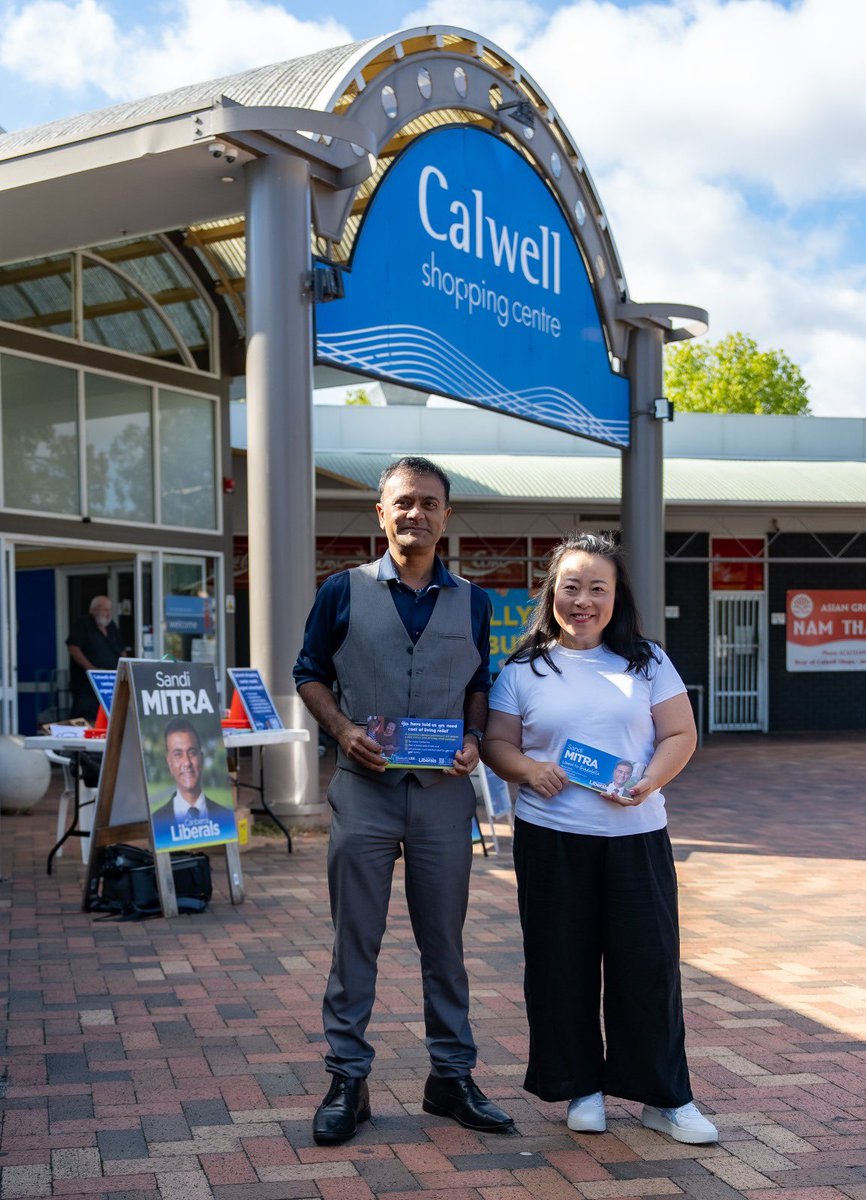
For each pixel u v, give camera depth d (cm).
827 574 2042
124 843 719
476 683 376
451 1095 368
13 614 1177
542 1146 352
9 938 602
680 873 796
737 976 544
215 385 1399
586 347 1328
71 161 884
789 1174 335
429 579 370
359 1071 363
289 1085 400
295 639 907
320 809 926
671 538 1994
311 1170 334
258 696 840
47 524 1209
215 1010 483
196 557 1385
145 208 969
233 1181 327
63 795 836
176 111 844
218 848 823
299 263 897
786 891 738
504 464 1886
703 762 1527
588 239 1320
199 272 1348
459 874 365
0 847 768
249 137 854
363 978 365
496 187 1174
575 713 358
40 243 1054
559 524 1908
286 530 900
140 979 528
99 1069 414
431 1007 371
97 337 1276
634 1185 327
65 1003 491
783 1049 443
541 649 371
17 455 1189
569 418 1295
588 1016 359
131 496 1305
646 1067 351
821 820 1037
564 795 356
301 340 899
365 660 362
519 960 570
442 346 1091
